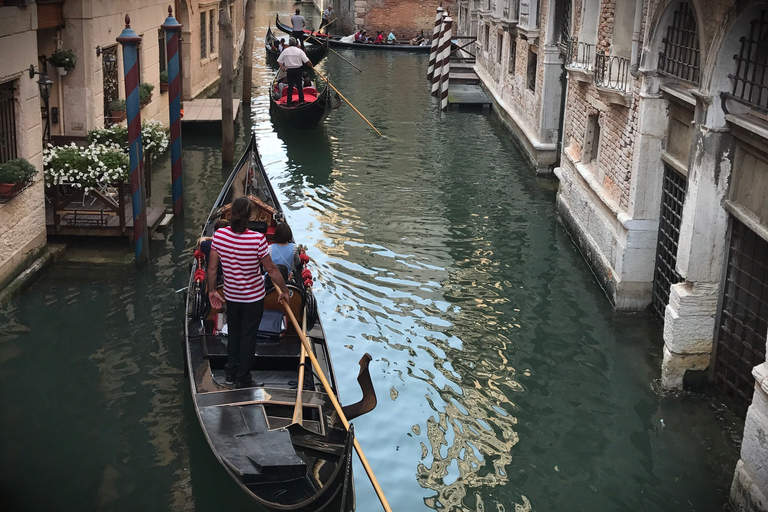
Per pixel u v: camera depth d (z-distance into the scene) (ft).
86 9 31.68
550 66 43.73
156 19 45.19
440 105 66.28
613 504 17.44
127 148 32.27
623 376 22.85
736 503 17.07
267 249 17.80
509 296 28.25
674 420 20.70
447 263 31.35
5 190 24.34
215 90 68.95
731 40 19.02
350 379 22.34
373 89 74.95
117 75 37.19
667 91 23.67
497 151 51.31
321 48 88.22
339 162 47.52
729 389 21.48
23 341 23.26
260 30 125.18
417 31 118.62
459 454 19.12
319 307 26.84
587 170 32.35
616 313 26.86
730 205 19.93
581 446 19.54
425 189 42.06
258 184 32.83
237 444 15.94
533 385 22.31
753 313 19.54
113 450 18.60
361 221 36.37
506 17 59.52
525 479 18.24
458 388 22.07
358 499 17.39
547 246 33.55
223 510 16.72
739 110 19.58
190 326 20.94
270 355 19.44
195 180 40.91
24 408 20.10
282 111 54.60
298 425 16.55
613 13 28.73
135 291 26.73
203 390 17.92
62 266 28.22
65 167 28.09
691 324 21.42
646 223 25.88
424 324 25.90
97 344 23.30
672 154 24.44
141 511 16.60
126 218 30.17
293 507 14.53
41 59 31.32
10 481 17.38
